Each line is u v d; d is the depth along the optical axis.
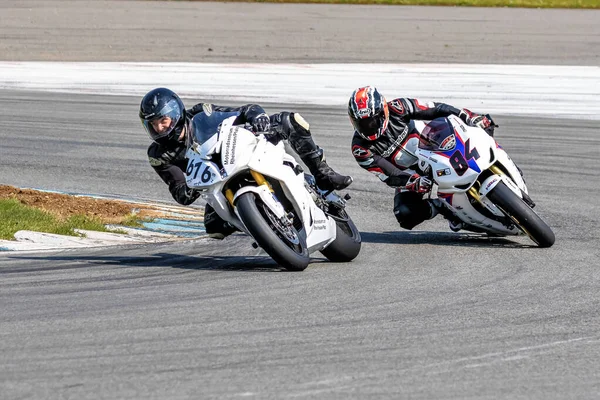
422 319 18.94
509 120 53.81
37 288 22.11
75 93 62.47
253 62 74.44
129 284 22.59
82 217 31.38
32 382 14.88
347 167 43.47
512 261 25.39
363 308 19.86
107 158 45.06
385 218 34.22
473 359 16.17
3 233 28.55
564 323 18.64
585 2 119.62
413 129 28.44
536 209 34.25
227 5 113.00
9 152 46.06
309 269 24.56
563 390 14.60
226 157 22.78
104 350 16.62
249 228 22.67
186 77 67.50
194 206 36.28
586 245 27.80
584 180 39.75
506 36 90.69
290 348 16.78
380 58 76.81
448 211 29.11
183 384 14.77
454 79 66.56
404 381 14.96
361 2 118.12
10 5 107.62
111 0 115.50
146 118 23.20
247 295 21.17
